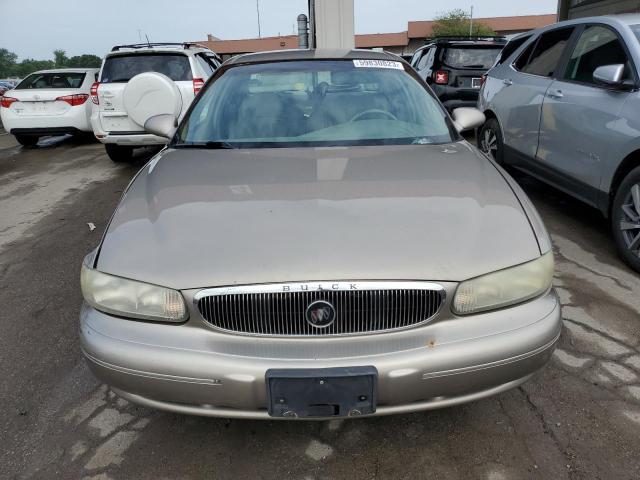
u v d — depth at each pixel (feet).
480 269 5.71
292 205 6.47
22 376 8.29
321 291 5.48
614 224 11.57
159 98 18.81
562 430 6.82
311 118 9.24
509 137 16.20
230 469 6.35
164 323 5.72
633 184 10.87
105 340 5.75
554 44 14.79
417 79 10.43
